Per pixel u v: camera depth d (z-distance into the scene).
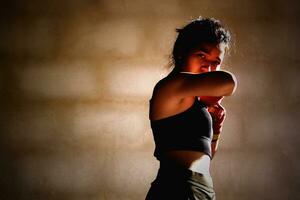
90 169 2.85
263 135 2.88
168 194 1.27
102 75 2.87
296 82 2.89
